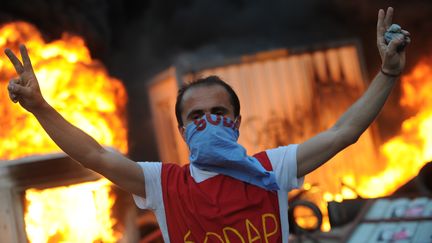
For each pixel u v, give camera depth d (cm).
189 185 207
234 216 201
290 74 1170
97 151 205
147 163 215
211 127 204
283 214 206
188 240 204
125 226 589
